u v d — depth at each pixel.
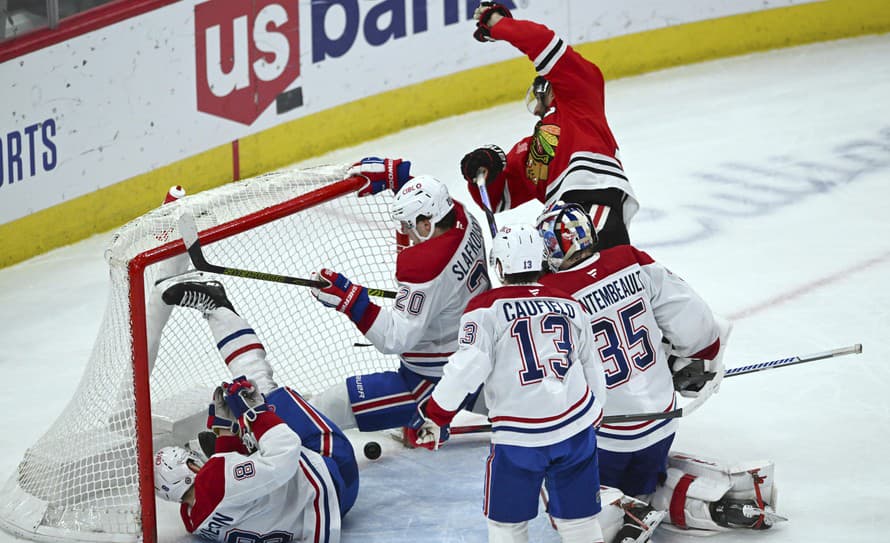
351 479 14.88
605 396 13.58
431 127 32.50
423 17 31.89
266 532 13.98
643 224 25.58
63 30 25.89
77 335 22.56
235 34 28.75
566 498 13.25
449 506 15.41
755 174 27.83
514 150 18.41
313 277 15.19
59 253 26.81
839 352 15.58
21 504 15.35
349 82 31.02
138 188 27.97
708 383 15.59
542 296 13.24
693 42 35.69
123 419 14.77
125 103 27.28
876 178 27.03
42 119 25.98
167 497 14.25
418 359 16.33
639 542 13.70
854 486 15.38
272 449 13.50
